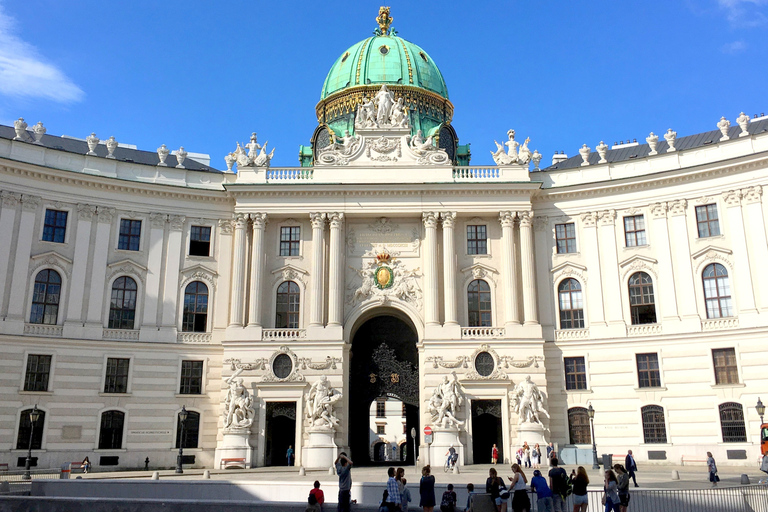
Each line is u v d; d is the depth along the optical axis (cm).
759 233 4719
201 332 5144
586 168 5384
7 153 4834
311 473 4253
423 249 5294
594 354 5016
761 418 4275
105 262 5034
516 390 4853
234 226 5356
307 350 4984
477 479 3697
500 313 5184
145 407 4903
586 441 4897
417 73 6500
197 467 4897
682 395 4734
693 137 5838
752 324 4622
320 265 5175
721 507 2439
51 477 4175
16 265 4747
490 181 5253
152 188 5209
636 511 2438
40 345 4722
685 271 4925
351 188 5231
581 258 5228
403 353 5456
